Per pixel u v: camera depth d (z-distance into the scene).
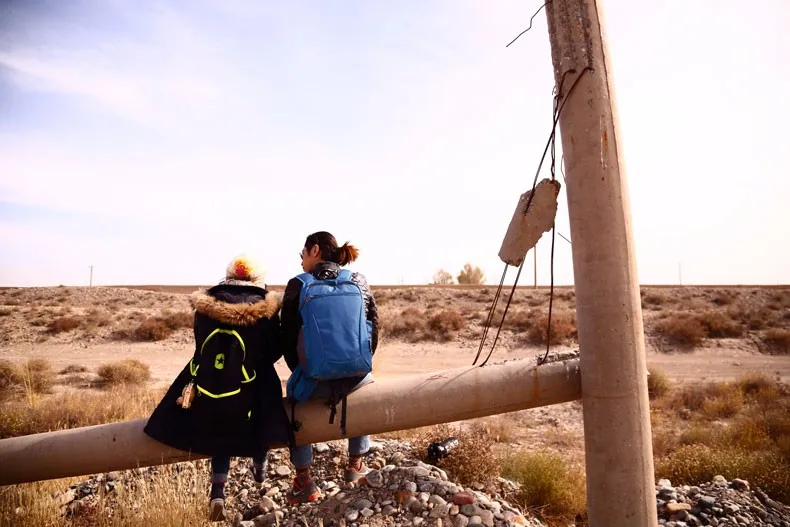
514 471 6.45
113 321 30.81
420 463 5.03
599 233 3.33
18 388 17.22
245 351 3.51
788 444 9.34
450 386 3.81
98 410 11.53
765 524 5.03
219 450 3.57
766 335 24.91
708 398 14.82
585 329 3.40
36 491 5.05
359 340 3.59
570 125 3.43
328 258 3.98
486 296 36.41
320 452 5.48
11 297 42.78
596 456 3.34
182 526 4.33
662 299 34.78
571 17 3.45
